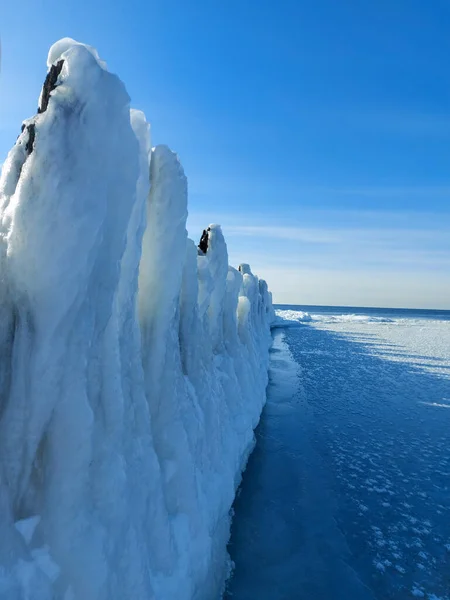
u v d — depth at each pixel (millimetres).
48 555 1834
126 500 2172
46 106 2115
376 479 5684
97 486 2076
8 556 1697
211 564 3184
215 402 4293
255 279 14203
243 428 5480
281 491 5156
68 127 1923
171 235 3021
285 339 23062
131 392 2568
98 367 2186
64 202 1876
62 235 1880
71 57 1979
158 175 3002
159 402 3062
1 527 1719
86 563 1877
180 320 3969
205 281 4578
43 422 1935
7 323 1944
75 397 1982
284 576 3633
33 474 1933
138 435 2549
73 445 1954
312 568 3771
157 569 2424
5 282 1950
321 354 17297
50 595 1759
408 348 20203
